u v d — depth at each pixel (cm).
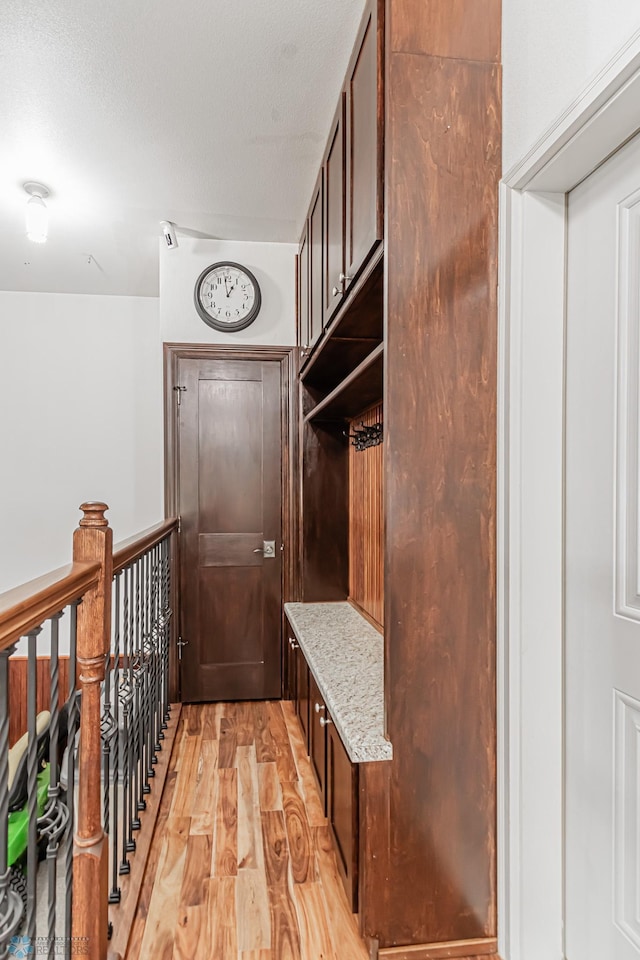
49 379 409
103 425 414
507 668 149
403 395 149
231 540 339
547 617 148
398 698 149
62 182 263
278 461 343
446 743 151
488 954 151
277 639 344
